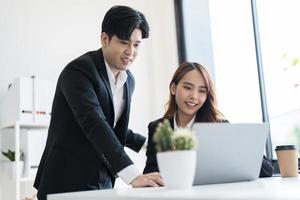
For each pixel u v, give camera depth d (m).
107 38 1.50
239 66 3.13
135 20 1.46
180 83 1.68
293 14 2.80
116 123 1.64
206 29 3.48
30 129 2.52
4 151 2.60
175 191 0.77
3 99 2.65
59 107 1.47
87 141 1.43
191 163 0.84
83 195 0.79
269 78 2.93
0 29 2.74
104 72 1.50
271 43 2.94
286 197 0.58
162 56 3.53
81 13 3.16
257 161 1.14
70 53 3.04
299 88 2.76
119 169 1.13
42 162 1.51
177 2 3.65
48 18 2.98
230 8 3.28
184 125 1.71
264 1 3.01
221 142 1.02
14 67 2.76
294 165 1.37
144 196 0.68
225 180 1.09
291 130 2.78
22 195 2.62
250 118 3.00
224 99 3.15
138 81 3.35
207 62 3.38
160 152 0.85
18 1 2.86
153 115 3.39
